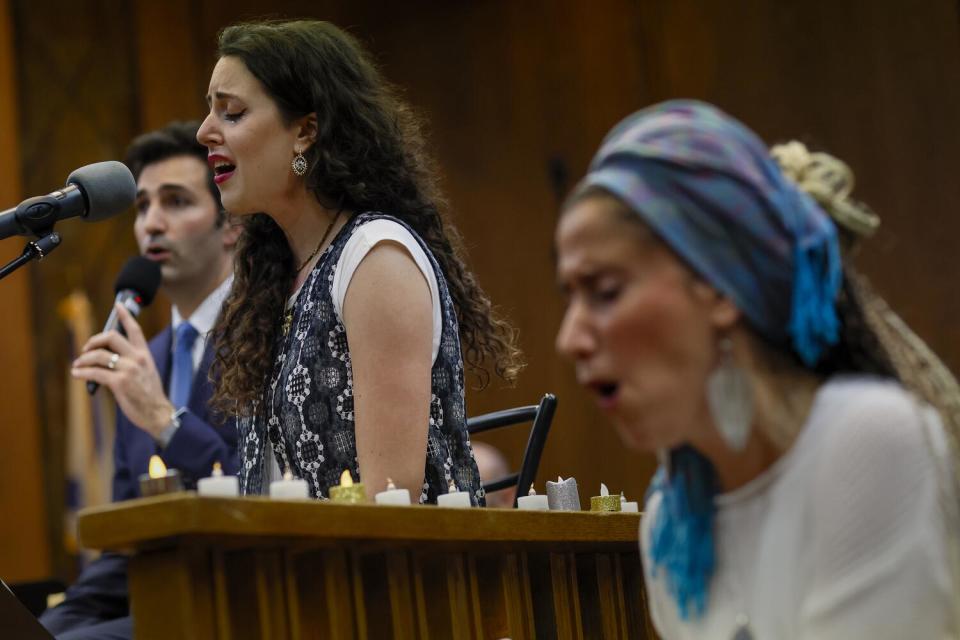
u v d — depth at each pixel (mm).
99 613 10602
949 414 4477
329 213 8117
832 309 4316
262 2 27859
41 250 7492
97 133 25891
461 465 7691
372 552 5578
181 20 26969
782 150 4855
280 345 7934
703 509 4508
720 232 4168
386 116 8320
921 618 3994
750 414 4219
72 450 23672
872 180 25203
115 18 26422
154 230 12320
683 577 4527
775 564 4262
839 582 4070
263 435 7809
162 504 4543
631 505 7566
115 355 10648
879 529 4043
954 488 4074
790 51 26094
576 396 26938
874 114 25297
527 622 6250
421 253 7727
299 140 8094
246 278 8281
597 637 6852
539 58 28078
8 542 23750
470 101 28531
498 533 5820
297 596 5262
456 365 7840
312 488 7449
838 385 4309
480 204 28297
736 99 26516
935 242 24547
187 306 12414
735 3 26594
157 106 26438
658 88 27141
